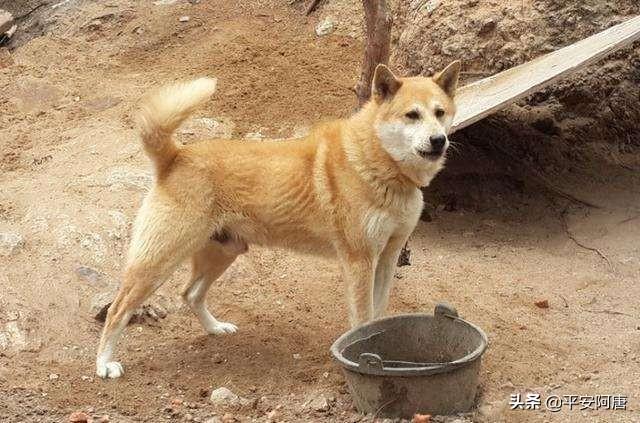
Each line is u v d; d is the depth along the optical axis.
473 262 5.05
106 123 5.69
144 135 4.30
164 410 4.20
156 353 4.46
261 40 6.47
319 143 4.37
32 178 5.25
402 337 4.29
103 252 4.79
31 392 4.24
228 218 4.37
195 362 4.42
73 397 4.24
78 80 6.12
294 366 4.40
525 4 5.66
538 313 4.71
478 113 5.00
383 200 4.29
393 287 4.82
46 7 7.47
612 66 5.83
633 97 5.88
